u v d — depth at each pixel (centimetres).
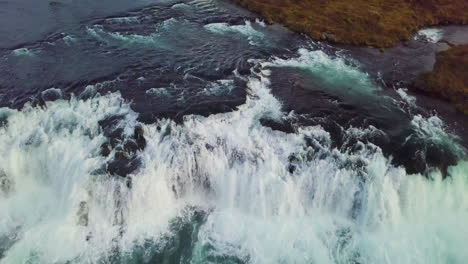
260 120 2673
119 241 2141
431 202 2281
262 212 2273
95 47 3500
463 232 2184
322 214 2295
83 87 2931
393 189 2259
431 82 3175
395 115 2844
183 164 2347
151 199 2250
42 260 2038
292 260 2084
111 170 2261
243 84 3061
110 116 2639
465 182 2356
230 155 2402
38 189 2345
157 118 2630
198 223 2250
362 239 2178
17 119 2594
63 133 2491
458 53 3600
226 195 2338
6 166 2339
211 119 2644
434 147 2550
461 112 2922
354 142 2547
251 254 2111
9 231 2156
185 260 2080
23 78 3016
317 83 3155
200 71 3203
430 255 2092
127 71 3159
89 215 2188
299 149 2459
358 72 3350
